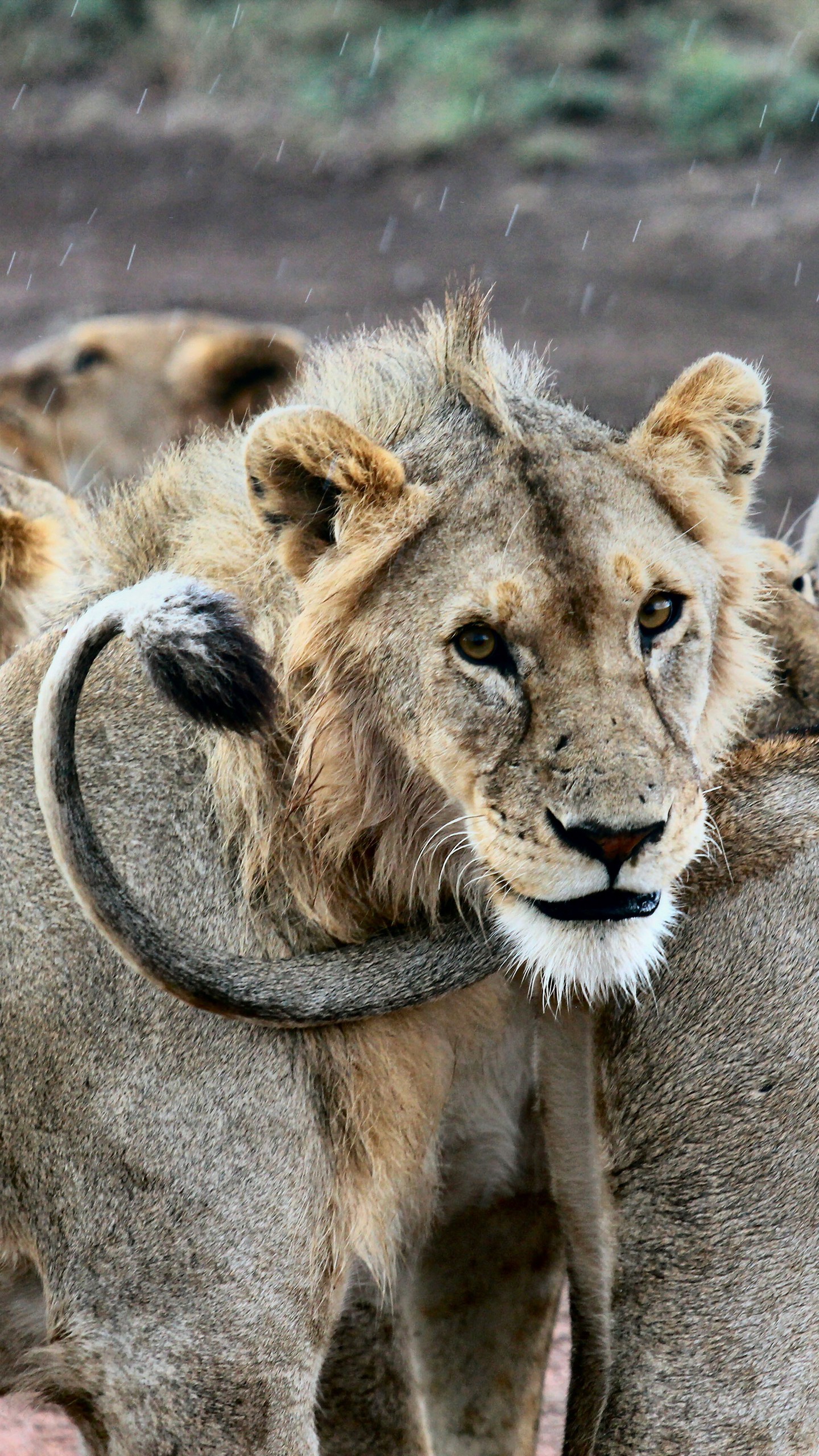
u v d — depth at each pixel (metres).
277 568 6.73
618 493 6.36
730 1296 6.43
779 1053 6.50
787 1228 6.40
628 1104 6.68
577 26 49.22
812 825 6.84
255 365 16.44
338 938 6.66
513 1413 7.66
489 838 6.11
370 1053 6.63
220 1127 6.29
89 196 44.09
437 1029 6.86
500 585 6.10
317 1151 6.48
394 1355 7.29
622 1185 6.68
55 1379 6.44
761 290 35.28
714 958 6.62
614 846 5.90
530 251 38.41
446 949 6.54
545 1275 7.58
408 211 41.84
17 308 35.22
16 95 51.62
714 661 6.75
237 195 43.75
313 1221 6.45
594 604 6.09
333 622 6.42
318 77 49.44
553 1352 9.41
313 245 39.69
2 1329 6.66
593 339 32.38
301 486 6.46
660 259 37.47
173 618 5.73
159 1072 6.29
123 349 16.38
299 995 6.27
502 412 6.41
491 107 46.62
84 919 6.38
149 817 6.52
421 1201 7.09
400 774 6.52
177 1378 6.23
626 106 46.03
